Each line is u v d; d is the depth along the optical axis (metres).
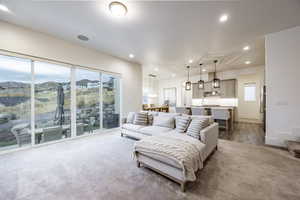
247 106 6.30
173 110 8.98
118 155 2.59
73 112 3.66
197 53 4.24
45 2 2.04
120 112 4.99
